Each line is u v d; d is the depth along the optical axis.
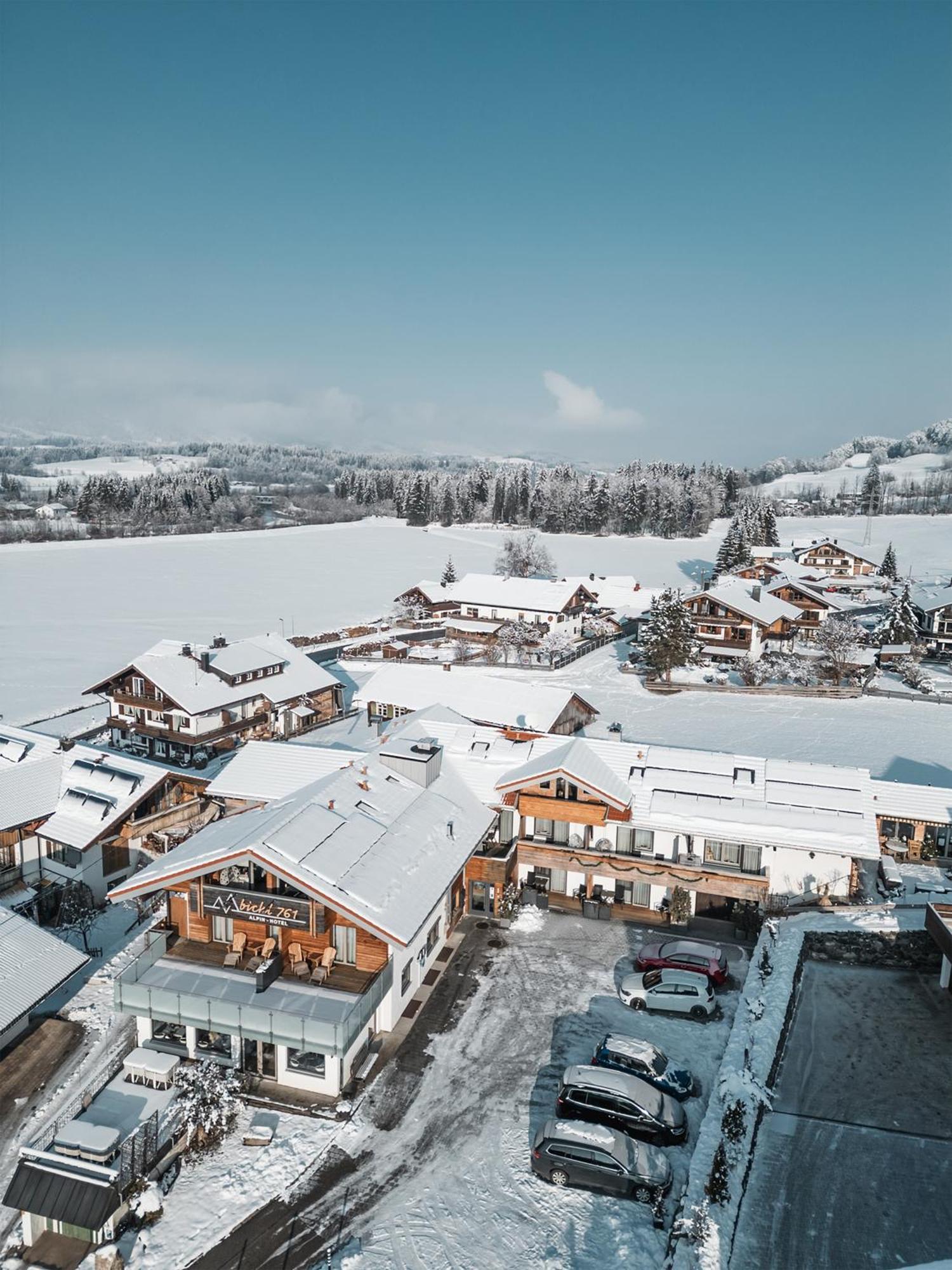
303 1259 22.14
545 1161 24.47
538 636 101.31
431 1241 22.55
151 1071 27.97
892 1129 25.36
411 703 64.38
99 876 41.94
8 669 91.69
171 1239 22.83
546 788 40.41
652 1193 23.72
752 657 89.50
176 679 64.12
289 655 74.44
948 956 31.31
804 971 34.06
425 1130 26.47
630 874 38.44
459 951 36.09
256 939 31.70
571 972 34.69
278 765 44.19
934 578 147.88
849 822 37.97
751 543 171.75
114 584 147.75
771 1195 22.89
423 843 34.62
